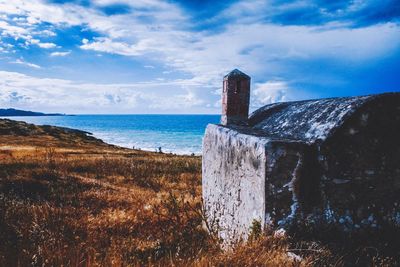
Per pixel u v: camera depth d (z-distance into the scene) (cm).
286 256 377
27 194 1085
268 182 459
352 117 473
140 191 1250
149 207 938
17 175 1289
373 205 480
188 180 1600
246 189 541
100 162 1975
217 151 736
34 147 3688
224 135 684
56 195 1080
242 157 565
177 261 434
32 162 1773
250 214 517
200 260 417
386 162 486
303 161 465
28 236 567
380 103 482
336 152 471
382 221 479
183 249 529
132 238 677
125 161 2064
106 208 964
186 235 601
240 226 564
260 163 478
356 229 470
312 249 392
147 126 16625
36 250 474
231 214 624
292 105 717
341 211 471
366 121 479
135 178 1600
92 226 745
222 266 386
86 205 984
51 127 6619
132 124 19438
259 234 445
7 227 629
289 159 463
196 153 5525
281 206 461
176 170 1855
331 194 470
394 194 486
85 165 1858
